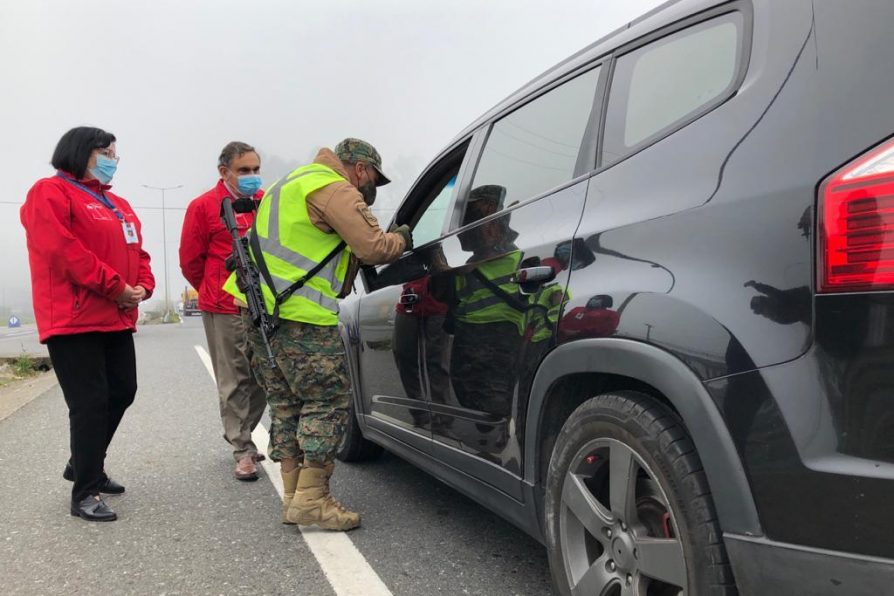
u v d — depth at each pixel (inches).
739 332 57.9
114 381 145.4
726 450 57.9
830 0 60.0
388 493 147.9
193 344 529.0
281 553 115.9
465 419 104.0
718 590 60.3
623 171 77.9
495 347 94.3
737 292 58.9
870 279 49.8
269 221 123.0
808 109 57.6
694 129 69.9
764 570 55.3
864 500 49.2
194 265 163.8
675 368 62.7
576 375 79.3
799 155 56.8
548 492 82.6
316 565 110.5
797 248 54.9
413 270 124.6
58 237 124.9
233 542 121.2
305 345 121.7
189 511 138.0
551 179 92.6
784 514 54.0
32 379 361.7
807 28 61.1
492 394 95.5
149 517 134.6
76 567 111.1
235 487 153.9
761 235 58.0
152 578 106.7
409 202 142.6
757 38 66.4
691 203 66.1
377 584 103.2
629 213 73.9
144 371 349.4
